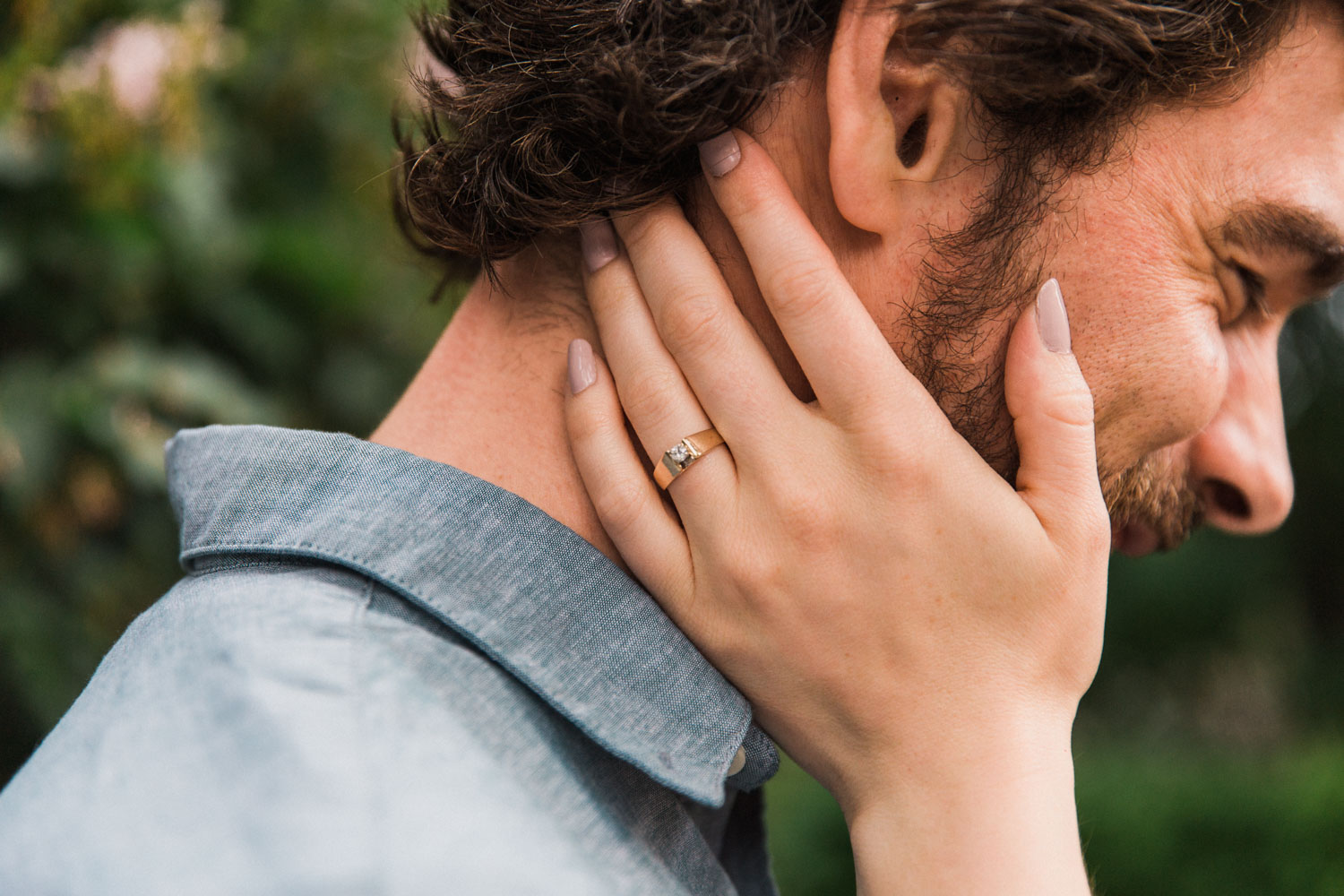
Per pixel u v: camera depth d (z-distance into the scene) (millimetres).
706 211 721
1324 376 7117
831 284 682
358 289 2318
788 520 678
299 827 486
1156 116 694
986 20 642
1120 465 784
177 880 476
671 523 698
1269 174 706
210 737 522
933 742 674
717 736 667
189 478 676
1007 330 723
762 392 688
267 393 2234
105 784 515
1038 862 643
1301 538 7309
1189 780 4488
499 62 701
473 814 527
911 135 708
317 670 546
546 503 710
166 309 2021
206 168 1935
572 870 556
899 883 662
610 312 705
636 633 666
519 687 621
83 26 1779
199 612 595
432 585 620
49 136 1615
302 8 2246
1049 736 678
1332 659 7160
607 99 650
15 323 1750
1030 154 688
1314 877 3768
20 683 1609
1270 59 689
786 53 686
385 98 2330
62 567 1716
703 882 667
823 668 683
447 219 729
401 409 758
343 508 639
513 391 729
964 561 680
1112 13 636
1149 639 6855
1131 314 724
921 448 679
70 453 1674
